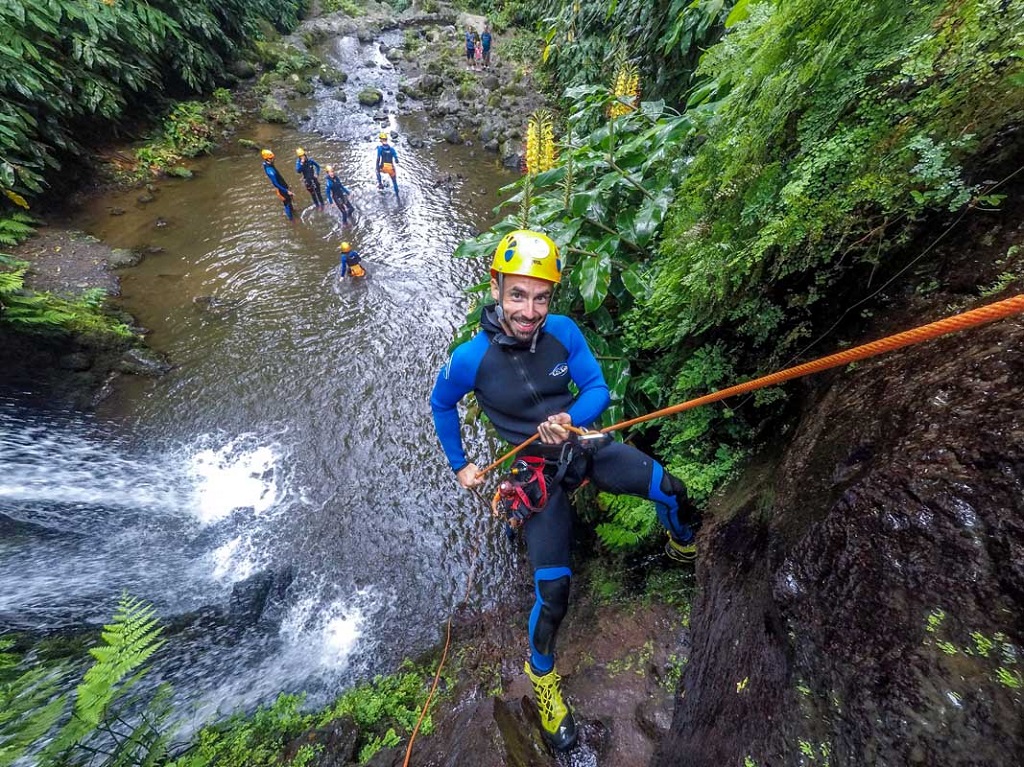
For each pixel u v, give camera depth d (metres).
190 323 6.75
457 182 9.92
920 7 1.28
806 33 1.54
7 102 7.82
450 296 7.25
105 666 2.39
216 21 12.37
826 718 0.95
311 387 5.95
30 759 2.16
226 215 8.95
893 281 1.49
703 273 1.95
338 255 8.05
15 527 4.19
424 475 5.00
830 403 1.53
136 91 10.19
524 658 3.05
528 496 1.74
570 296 3.06
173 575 4.23
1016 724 0.69
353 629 3.89
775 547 1.37
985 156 1.21
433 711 2.89
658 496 1.90
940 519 0.88
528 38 14.17
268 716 3.20
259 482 5.02
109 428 5.43
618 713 1.98
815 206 1.50
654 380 2.62
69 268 7.14
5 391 5.12
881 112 1.35
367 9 19.08
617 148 3.42
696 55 4.88
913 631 0.86
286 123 12.10
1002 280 1.15
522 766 1.73
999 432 0.85
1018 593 0.75
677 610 2.29
